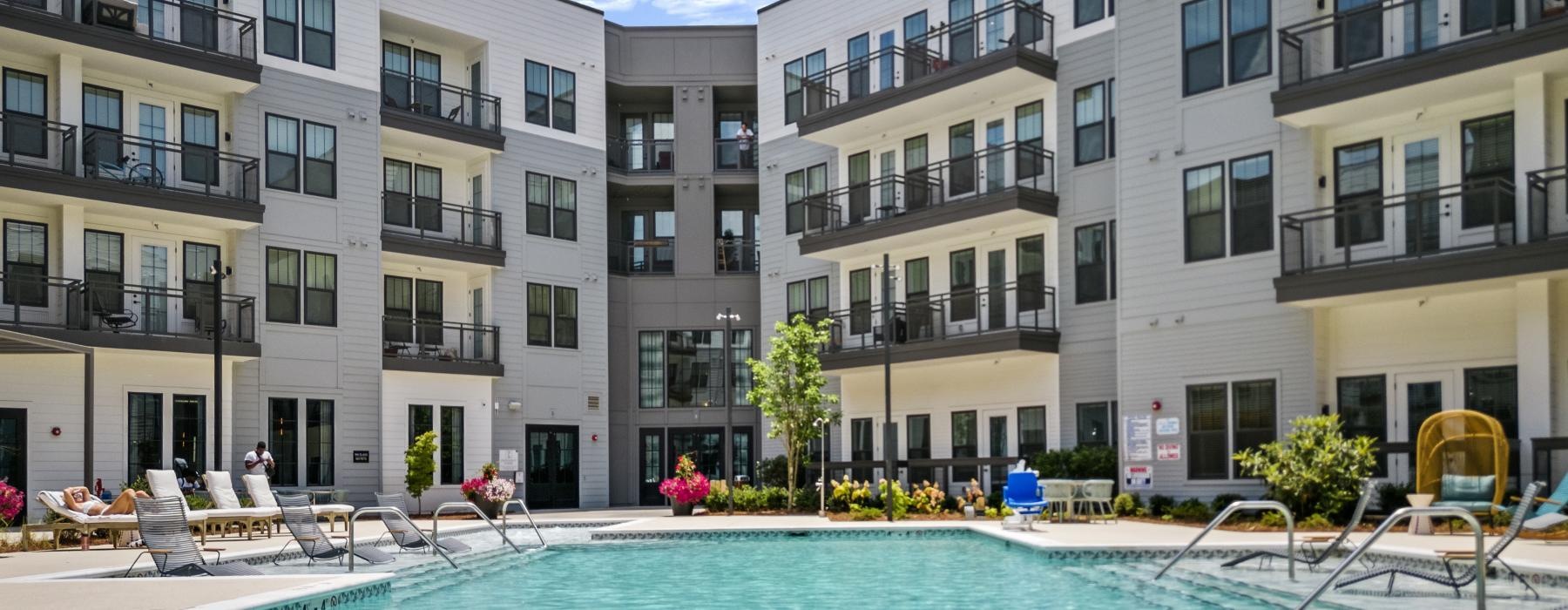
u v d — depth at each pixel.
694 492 26.16
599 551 18.75
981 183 28.06
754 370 26.62
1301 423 19.72
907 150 29.97
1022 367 27.09
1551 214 18.84
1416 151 20.52
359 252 28.61
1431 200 20.08
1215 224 22.61
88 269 25.11
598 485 33.28
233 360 26.16
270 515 19.61
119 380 24.69
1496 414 19.47
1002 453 27.39
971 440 28.06
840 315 30.55
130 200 24.55
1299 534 17.39
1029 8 26.83
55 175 23.62
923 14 29.83
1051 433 26.36
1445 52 19.08
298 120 27.88
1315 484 19.08
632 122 36.34
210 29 26.55
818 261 32.22
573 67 33.78
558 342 32.72
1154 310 23.41
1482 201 19.66
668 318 34.91
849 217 30.83
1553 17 18.75
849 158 31.38
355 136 28.78
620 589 13.77
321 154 28.20
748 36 35.22
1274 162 21.83
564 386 32.72
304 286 27.66
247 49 27.16
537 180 32.66
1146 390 23.42
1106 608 11.66
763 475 31.31
